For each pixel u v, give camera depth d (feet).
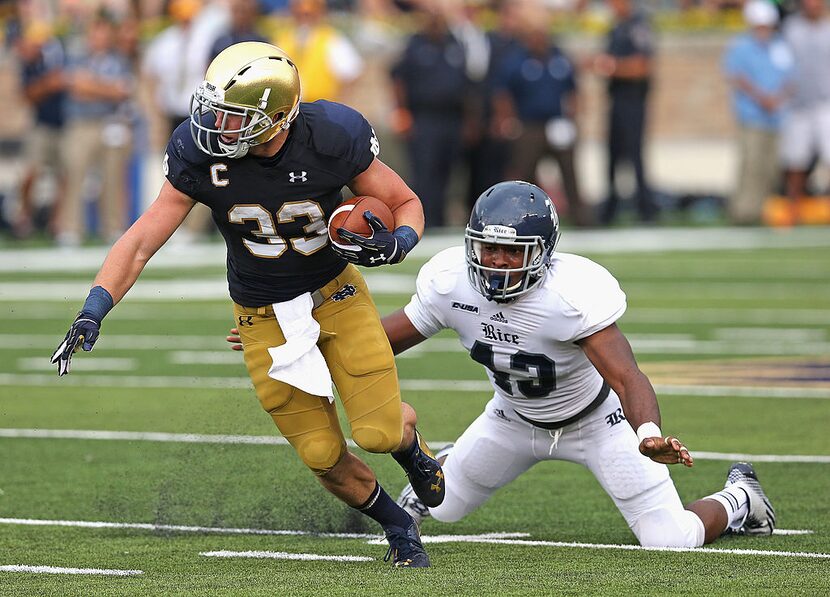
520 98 210.18
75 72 198.70
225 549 60.80
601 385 60.49
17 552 59.98
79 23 238.27
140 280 176.76
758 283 170.30
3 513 68.13
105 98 198.90
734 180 277.23
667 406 96.02
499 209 56.65
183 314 149.69
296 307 56.49
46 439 86.84
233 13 167.94
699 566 56.03
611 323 57.41
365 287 58.18
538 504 70.74
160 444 84.43
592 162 278.05
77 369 114.93
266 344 57.11
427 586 52.47
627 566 56.24
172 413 94.48
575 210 223.92
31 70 208.54
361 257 54.34
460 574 54.90
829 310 146.30
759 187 233.14
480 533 64.59
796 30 224.74
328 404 57.31
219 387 104.58
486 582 53.16
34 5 246.88
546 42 210.79
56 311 150.92
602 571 55.16
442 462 64.28
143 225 55.57
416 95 206.39
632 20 230.27
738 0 280.31
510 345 59.06
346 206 54.95
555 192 252.42
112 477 76.02
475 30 217.56
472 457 63.10
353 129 55.67
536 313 57.72
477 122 215.51
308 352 55.88
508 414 62.23
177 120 186.39
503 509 69.72
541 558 58.34
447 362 117.91
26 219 219.00
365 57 260.21
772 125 228.02
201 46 183.11
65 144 201.26
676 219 255.91
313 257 56.39
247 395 98.73
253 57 53.42
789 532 63.41
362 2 268.21
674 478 75.66
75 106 198.90
